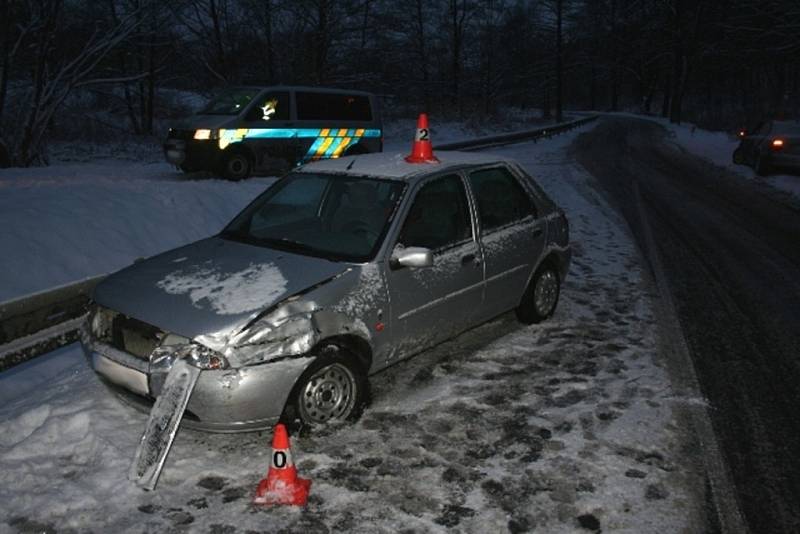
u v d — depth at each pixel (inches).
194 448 155.7
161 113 1316.4
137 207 350.3
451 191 201.2
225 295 154.6
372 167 202.1
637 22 2906.0
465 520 131.6
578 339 230.2
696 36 2119.8
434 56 1768.0
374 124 613.0
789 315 265.3
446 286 190.4
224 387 141.2
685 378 201.0
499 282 213.2
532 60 2591.0
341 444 157.9
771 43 1605.6
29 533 126.0
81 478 142.8
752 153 779.4
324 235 185.8
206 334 143.0
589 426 169.3
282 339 147.4
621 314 259.3
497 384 193.0
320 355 156.5
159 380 146.3
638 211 500.1
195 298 154.5
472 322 209.0
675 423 172.6
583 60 3161.9
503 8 1952.5
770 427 172.4
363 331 164.1
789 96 1659.7
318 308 155.5
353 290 163.8
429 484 143.2
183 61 1079.6
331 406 163.0
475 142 896.9
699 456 156.9
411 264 170.1
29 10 605.6
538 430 166.9
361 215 185.5
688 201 556.4
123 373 152.2
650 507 136.7
